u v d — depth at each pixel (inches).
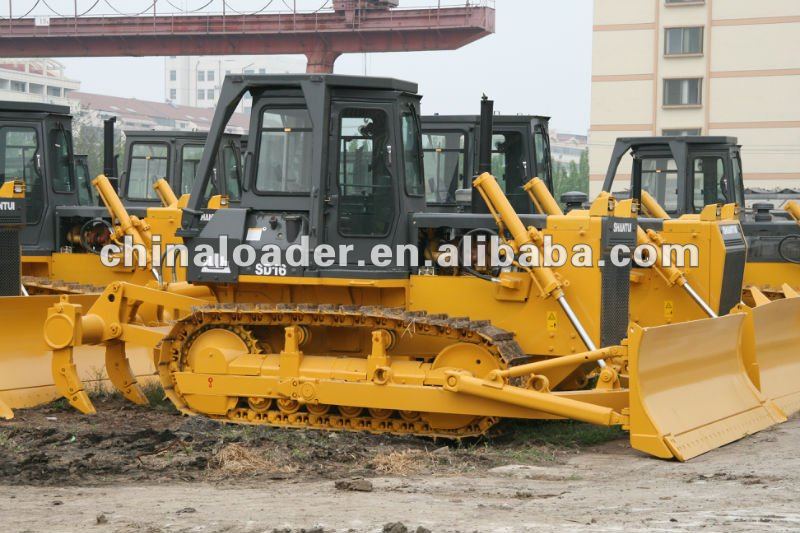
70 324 439.8
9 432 394.9
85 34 1704.0
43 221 607.2
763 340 467.5
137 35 1686.8
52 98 3363.7
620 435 412.5
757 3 1765.5
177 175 790.5
